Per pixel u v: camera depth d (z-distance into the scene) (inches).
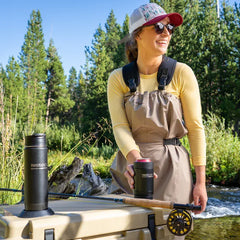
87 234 38.0
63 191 150.1
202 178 58.8
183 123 61.7
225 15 937.5
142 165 46.6
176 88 60.1
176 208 40.9
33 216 38.0
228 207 227.8
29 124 149.0
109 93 63.9
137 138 61.2
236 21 900.6
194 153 60.1
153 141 59.7
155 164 58.5
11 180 132.6
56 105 1873.8
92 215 38.9
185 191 58.3
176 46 1002.7
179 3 1006.4
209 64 1010.1
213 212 211.0
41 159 39.3
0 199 126.3
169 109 58.8
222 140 378.6
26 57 1563.7
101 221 39.0
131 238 41.1
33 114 154.3
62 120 2039.9
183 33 1003.9
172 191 57.1
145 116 58.5
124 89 62.8
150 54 59.9
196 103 60.4
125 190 63.7
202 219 192.1
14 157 139.3
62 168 150.7
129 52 66.4
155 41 58.9
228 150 368.5
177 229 41.0
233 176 344.8
